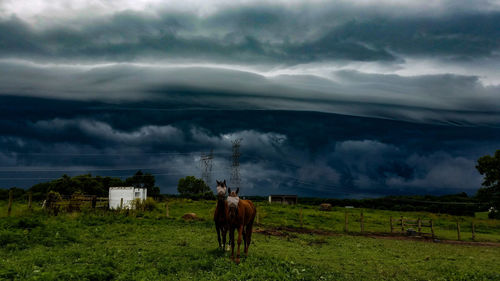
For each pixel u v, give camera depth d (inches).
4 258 479.5
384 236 1389.0
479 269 652.7
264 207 2313.0
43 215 1031.6
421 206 3774.6
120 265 465.4
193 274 448.1
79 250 551.2
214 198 3833.7
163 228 961.5
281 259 577.0
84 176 2992.1
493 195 2532.0
